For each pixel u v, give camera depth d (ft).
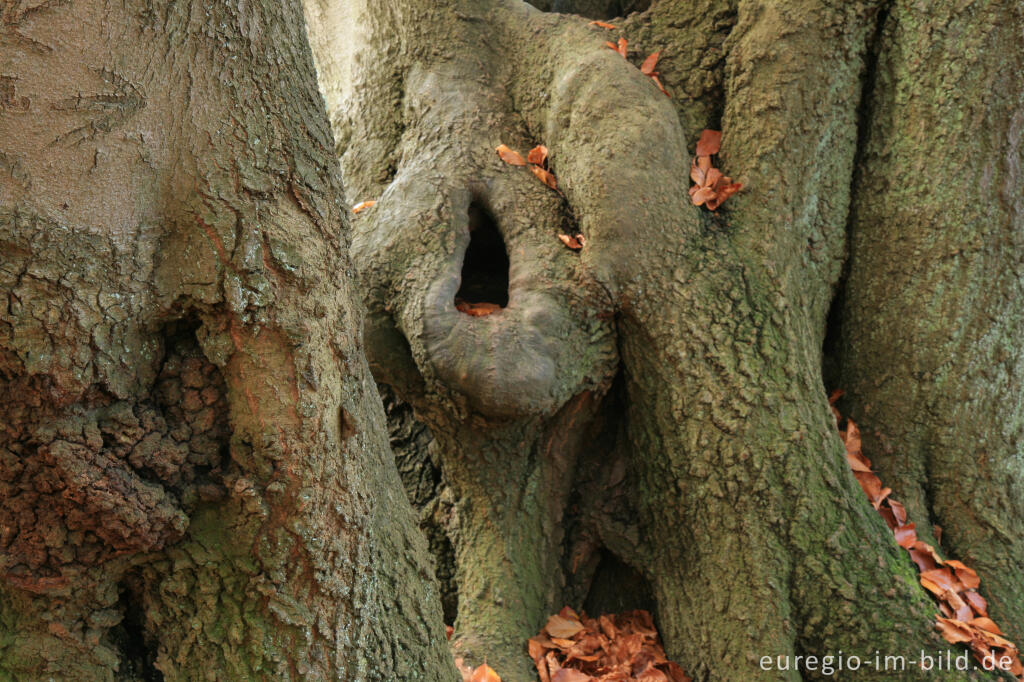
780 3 10.85
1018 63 10.42
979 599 10.09
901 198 10.96
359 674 5.87
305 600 5.64
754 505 9.83
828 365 11.85
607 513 11.18
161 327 5.41
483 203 10.82
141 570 5.63
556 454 11.05
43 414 4.94
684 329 10.23
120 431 5.20
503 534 10.80
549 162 11.05
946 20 10.55
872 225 11.18
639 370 10.50
